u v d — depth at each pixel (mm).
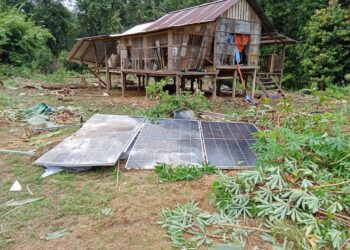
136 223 2578
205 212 2711
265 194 2686
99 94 10844
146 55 9930
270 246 2258
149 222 2596
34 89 10875
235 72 9906
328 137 3430
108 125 4984
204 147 4199
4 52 14406
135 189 3168
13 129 5500
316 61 13461
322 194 2574
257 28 10188
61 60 20516
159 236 2408
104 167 3652
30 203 2867
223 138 4559
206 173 3533
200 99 7070
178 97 6797
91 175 3498
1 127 5613
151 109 6676
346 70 13219
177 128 4965
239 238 2340
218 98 9930
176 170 3518
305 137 3283
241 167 3658
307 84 15047
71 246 2279
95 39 11117
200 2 22453
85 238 2377
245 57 10352
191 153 4004
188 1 23234
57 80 14555
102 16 23484
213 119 6379
